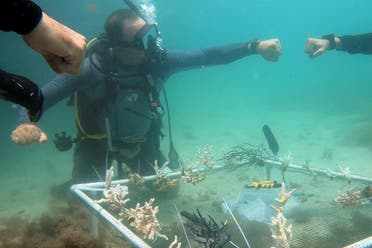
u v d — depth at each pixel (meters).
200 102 9.03
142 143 1.58
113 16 1.32
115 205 1.01
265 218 1.08
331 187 1.44
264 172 1.84
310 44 1.30
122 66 1.34
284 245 0.77
